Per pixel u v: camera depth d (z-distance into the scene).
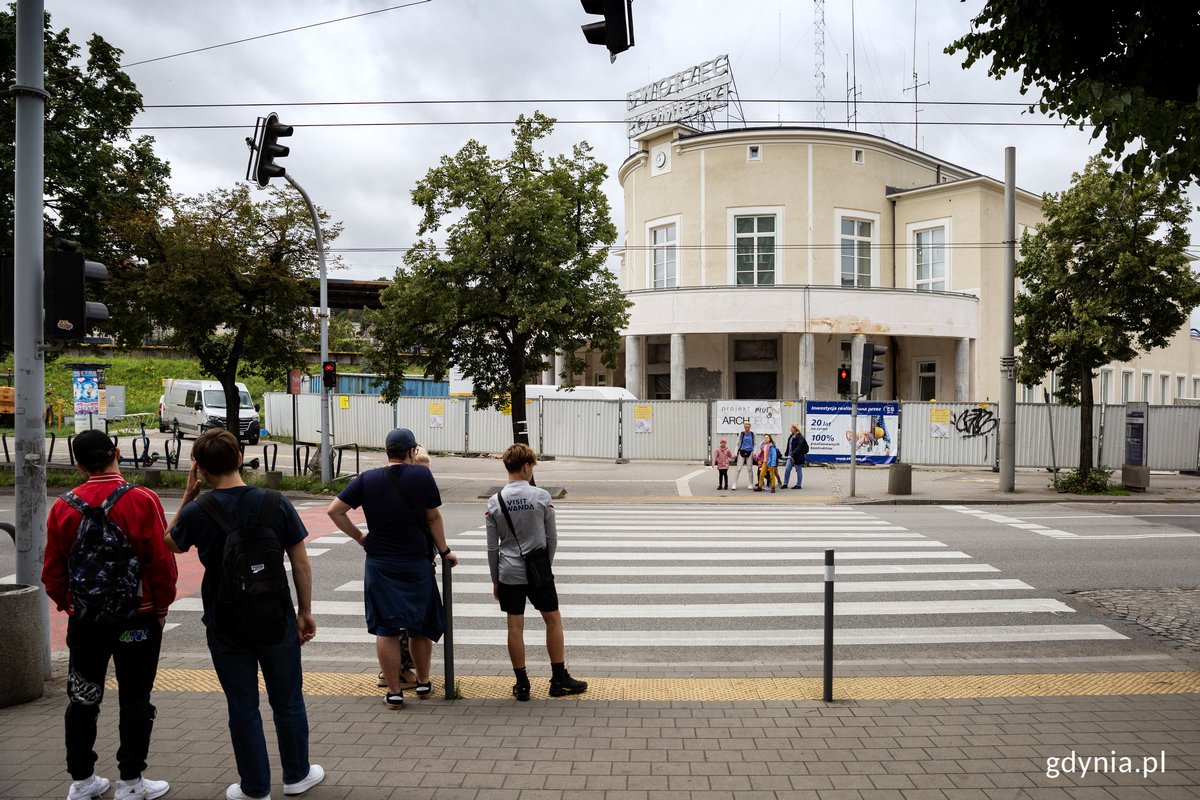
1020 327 19.45
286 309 18.72
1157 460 24.58
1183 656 6.64
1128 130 4.73
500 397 18.81
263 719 5.00
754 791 3.96
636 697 5.42
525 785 4.02
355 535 5.18
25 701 5.28
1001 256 33.69
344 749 4.48
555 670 5.46
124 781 3.87
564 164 18.23
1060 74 5.70
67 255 5.90
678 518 14.90
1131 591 8.96
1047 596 8.73
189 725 4.87
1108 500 17.83
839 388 18.41
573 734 4.71
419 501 5.18
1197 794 3.94
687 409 26.25
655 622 7.70
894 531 13.16
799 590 8.96
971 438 24.97
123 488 3.99
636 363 31.70
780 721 4.92
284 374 19.91
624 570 9.98
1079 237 18.36
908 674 6.09
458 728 4.80
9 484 18.25
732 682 5.77
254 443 32.34
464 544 11.70
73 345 5.93
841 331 29.72
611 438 26.78
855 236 33.59
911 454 25.45
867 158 33.62
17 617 5.24
